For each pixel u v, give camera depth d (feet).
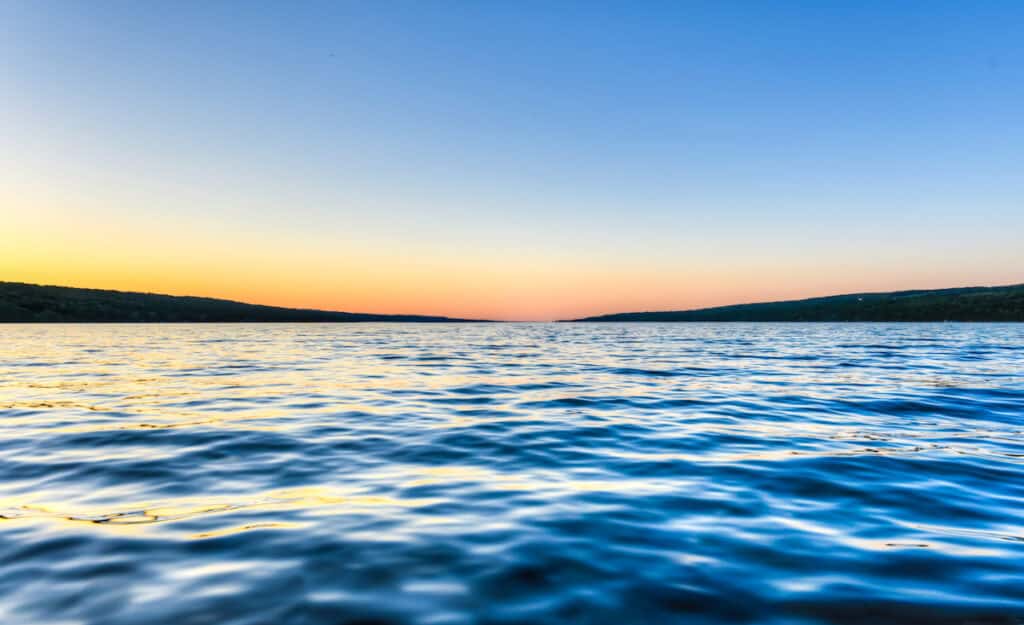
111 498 24.09
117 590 15.29
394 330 398.01
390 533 19.84
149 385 65.05
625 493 24.82
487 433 38.22
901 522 20.98
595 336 259.19
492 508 22.81
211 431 38.34
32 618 13.80
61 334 255.91
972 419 43.16
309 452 32.76
